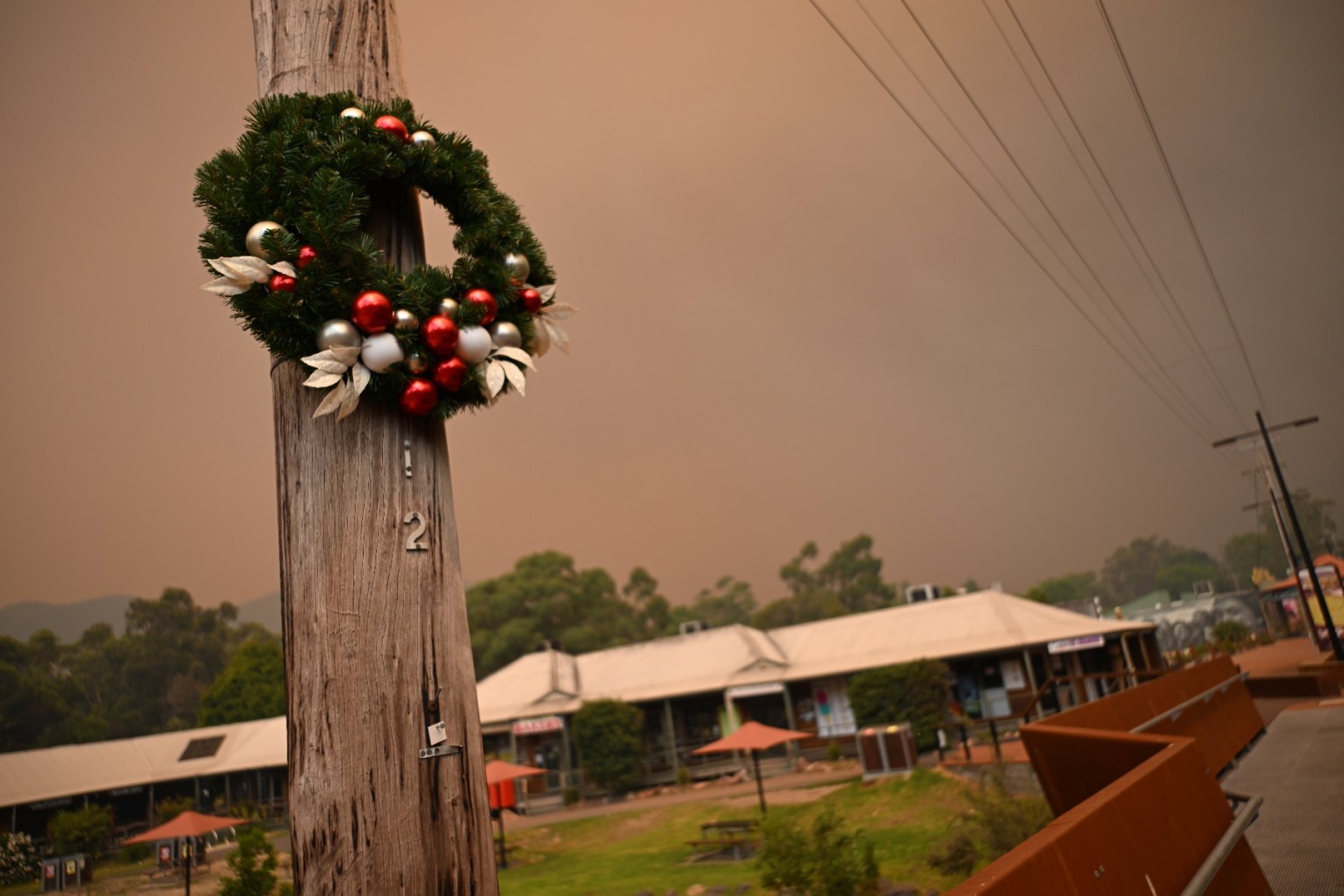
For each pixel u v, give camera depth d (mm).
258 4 2094
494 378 1815
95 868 20281
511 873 15578
